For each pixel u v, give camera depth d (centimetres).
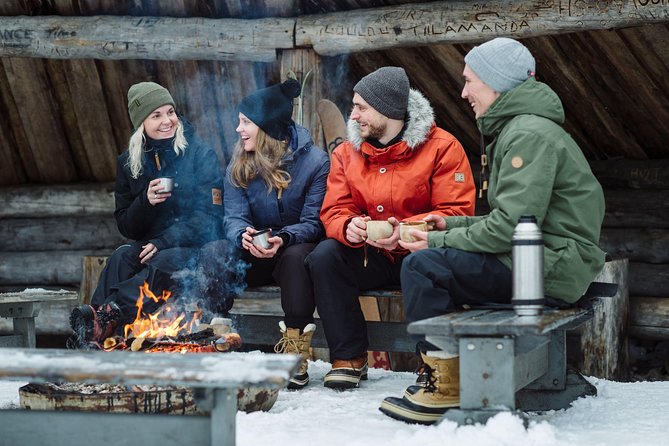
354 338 411
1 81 730
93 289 710
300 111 595
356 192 418
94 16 638
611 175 686
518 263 312
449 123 700
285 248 432
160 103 469
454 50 631
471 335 299
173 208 475
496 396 298
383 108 404
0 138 770
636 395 387
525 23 542
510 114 343
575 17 529
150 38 620
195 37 612
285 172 443
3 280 803
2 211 794
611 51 600
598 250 336
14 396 393
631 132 667
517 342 299
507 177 327
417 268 338
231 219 448
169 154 474
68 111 742
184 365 242
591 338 615
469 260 337
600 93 638
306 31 595
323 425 329
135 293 436
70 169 788
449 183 408
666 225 675
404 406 335
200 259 438
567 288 331
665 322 652
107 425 253
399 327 434
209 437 246
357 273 414
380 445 294
